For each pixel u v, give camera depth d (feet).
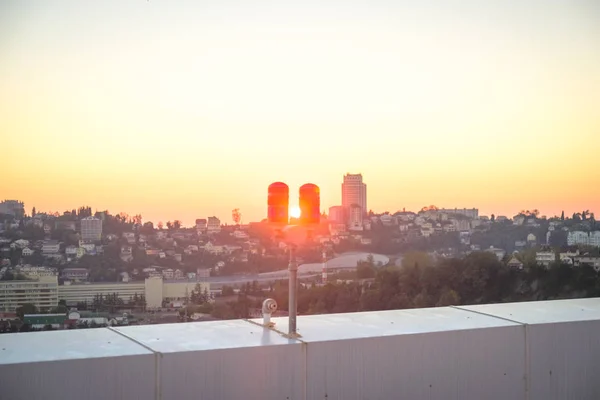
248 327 9.71
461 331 9.65
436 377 9.46
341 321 10.28
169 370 8.00
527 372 10.07
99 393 7.70
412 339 9.32
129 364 7.84
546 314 11.07
